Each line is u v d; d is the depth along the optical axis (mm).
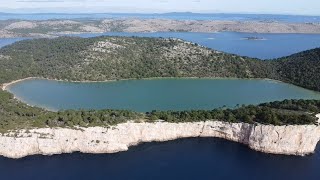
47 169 189875
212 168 193500
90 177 182250
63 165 194250
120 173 186500
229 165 197125
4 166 192250
